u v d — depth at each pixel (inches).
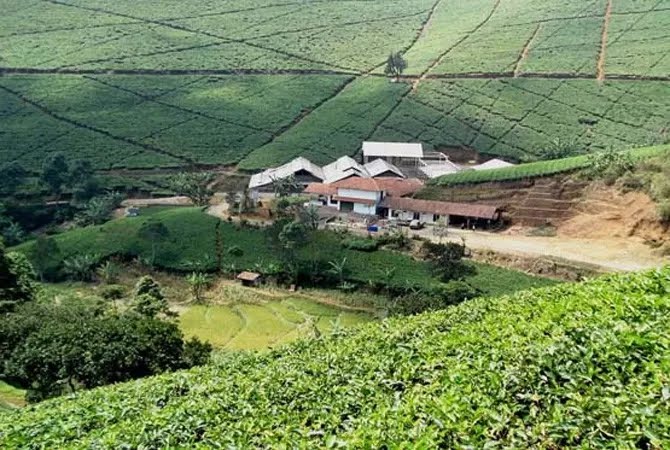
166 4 7116.1
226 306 2342.5
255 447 452.4
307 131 4409.5
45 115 4623.5
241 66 5580.7
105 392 822.5
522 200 2763.3
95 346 1323.8
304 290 2428.6
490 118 4397.1
